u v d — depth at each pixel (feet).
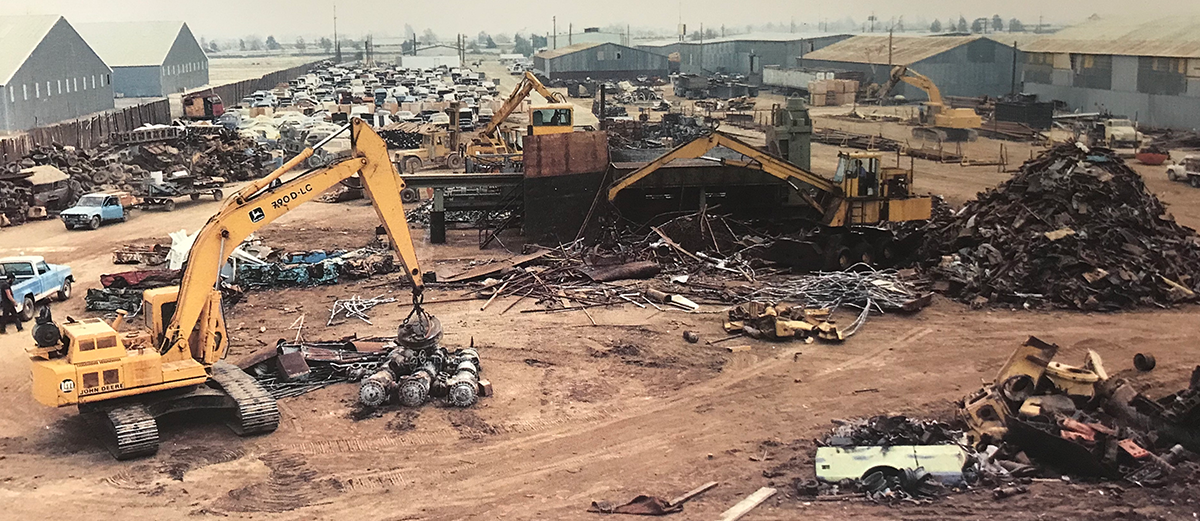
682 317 108.99
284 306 116.37
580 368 91.91
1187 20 313.73
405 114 370.12
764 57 582.35
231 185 229.86
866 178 135.03
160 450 73.00
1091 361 73.67
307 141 275.39
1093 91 326.03
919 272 125.59
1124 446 64.64
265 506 63.77
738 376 89.10
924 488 62.54
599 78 609.01
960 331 102.01
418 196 198.08
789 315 103.30
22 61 282.36
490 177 148.66
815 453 70.44
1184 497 60.03
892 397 82.53
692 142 138.51
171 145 245.04
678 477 67.26
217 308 79.30
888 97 392.06
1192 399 66.28
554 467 69.51
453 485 66.80
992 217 126.72
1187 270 119.34
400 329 85.92
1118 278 110.93
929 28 621.72
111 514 62.59
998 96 384.88
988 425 69.87
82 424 78.64
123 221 181.16
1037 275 113.80
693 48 645.10
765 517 59.93
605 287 121.19
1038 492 61.57
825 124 331.16
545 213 145.18
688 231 137.08
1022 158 247.09
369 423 78.33
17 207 180.45
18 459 71.56
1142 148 241.55
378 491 65.98
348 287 125.29
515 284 122.42
